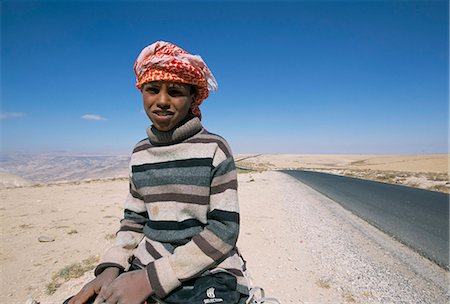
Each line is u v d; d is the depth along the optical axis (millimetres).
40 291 3164
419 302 2963
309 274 3664
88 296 1175
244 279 1242
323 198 10523
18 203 9086
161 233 1260
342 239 5168
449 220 6730
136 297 1048
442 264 3961
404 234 5480
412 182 17656
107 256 1325
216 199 1191
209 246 1091
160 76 1133
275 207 8516
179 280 1067
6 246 4676
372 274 3641
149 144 1402
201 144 1255
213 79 1342
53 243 4824
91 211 7672
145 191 1342
